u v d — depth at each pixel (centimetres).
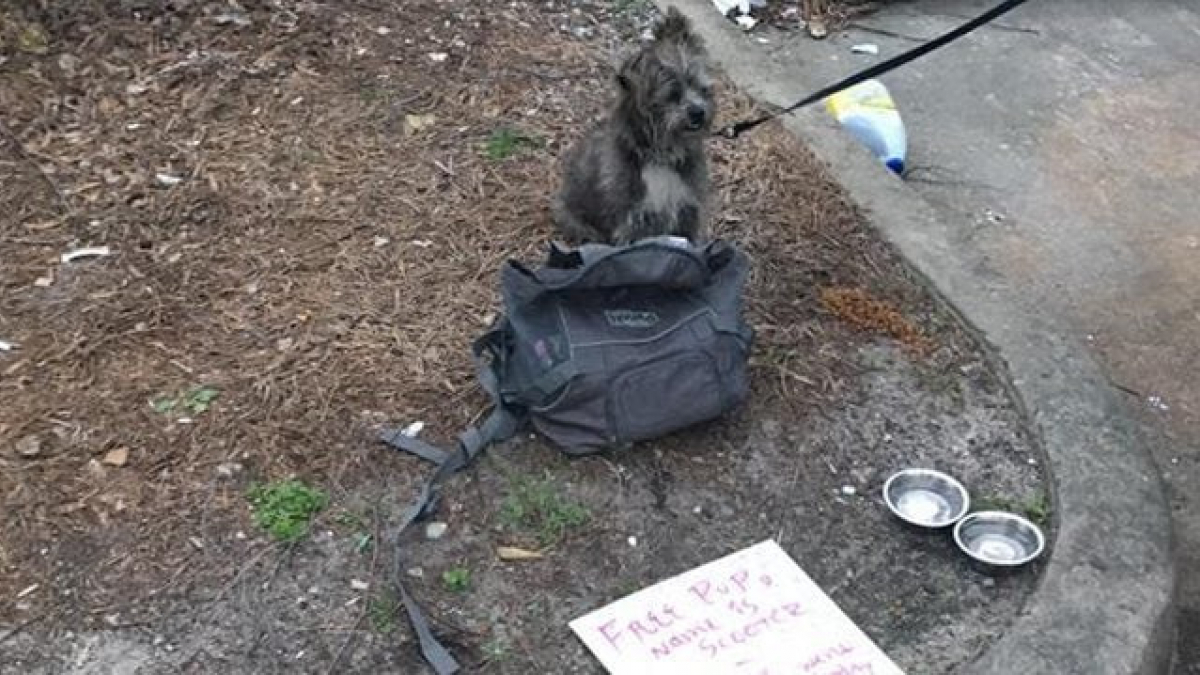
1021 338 231
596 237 242
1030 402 219
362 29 301
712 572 190
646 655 178
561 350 201
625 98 234
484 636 180
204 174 257
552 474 202
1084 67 335
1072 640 182
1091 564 192
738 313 209
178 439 203
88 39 286
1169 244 282
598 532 195
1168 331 260
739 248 248
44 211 246
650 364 201
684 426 206
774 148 275
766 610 185
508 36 306
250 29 295
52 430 204
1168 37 351
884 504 203
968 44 338
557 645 180
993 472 210
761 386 219
